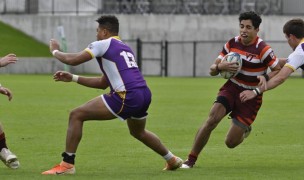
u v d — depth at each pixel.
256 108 31.30
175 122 50.62
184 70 126.94
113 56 28.16
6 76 115.44
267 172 29.81
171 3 132.62
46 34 132.50
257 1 131.75
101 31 28.77
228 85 31.47
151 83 99.31
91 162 32.81
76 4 133.75
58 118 52.62
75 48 130.12
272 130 46.31
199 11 131.88
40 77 111.94
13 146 38.16
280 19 129.62
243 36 30.77
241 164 32.41
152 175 28.77
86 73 127.75
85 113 28.08
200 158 34.25
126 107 28.06
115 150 36.75
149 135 29.59
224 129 46.50
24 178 27.69
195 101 68.81
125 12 132.25
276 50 127.31
